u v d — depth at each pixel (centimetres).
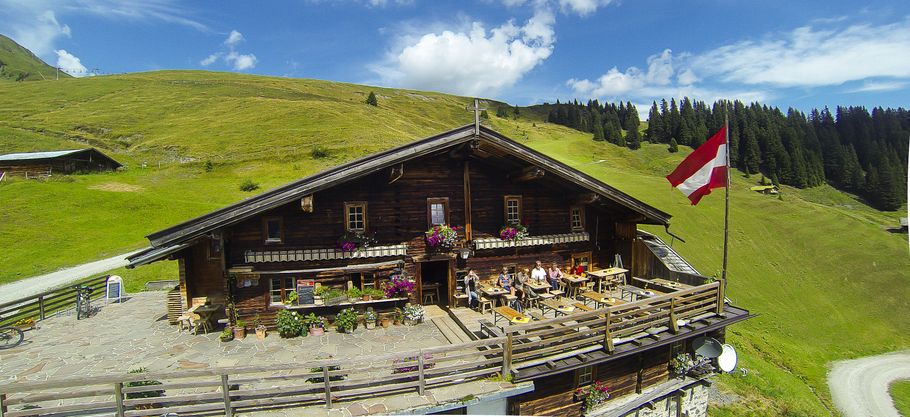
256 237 1291
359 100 14862
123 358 1173
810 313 4178
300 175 6216
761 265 4981
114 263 2959
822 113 15188
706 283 1502
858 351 3600
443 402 910
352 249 1327
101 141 8212
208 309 1327
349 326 1316
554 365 1073
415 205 1441
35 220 3656
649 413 1382
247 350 1198
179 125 9300
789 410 1983
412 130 11381
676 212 5941
